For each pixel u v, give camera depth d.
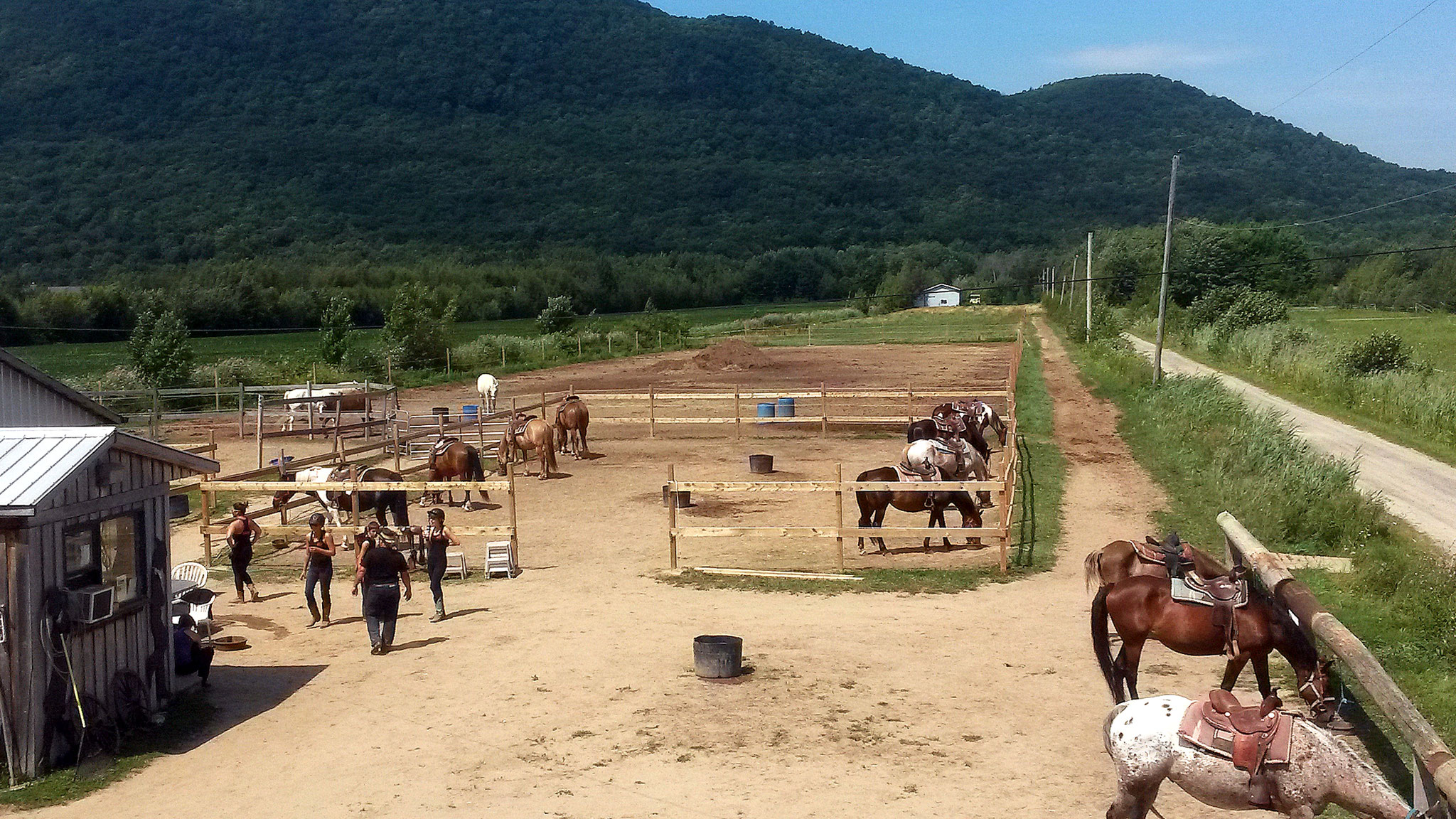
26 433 11.84
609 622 15.58
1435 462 27.64
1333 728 10.66
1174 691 12.03
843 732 11.19
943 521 20.30
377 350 58.22
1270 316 62.59
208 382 48.72
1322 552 18.58
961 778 9.97
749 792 9.78
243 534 17.78
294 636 15.72
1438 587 14.13
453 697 12.74
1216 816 9.03
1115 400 42.31
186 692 13.24
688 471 28.41
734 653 12.91
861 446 32.28
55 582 11.17
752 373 55.66
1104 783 9.77
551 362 64.50
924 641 14.23
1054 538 20.00
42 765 10.94
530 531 22.11
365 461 30.25
